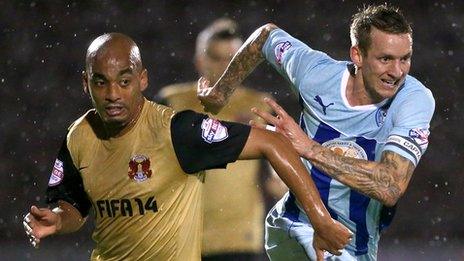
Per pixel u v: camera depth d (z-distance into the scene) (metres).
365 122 14.43
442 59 37.25
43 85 36.59
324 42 37.59
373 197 13.90
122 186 12.95
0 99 36.38
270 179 20.42
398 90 14.34
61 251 32.84
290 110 35.59
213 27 19.55
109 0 37.28
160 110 12.95
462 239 35.09
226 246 19.27
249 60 15.97
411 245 34.66
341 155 13.94
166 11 37.22
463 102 36.72
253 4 37.56
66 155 13.46
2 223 34.72
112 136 12.98
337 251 12.98
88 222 33.81
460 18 37.53
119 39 12.73
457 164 35.81
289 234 15.34
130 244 13.21
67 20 37.09
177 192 12.98
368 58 13.92
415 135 13.98
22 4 37.09
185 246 13.17
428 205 35.53
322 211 12.74
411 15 37.72
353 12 37.59
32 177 35.62
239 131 12.73
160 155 12.82
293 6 37.62
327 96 14.62
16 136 35.97
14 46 36.81
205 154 12.76
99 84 12.59
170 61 36.91
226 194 19.25
